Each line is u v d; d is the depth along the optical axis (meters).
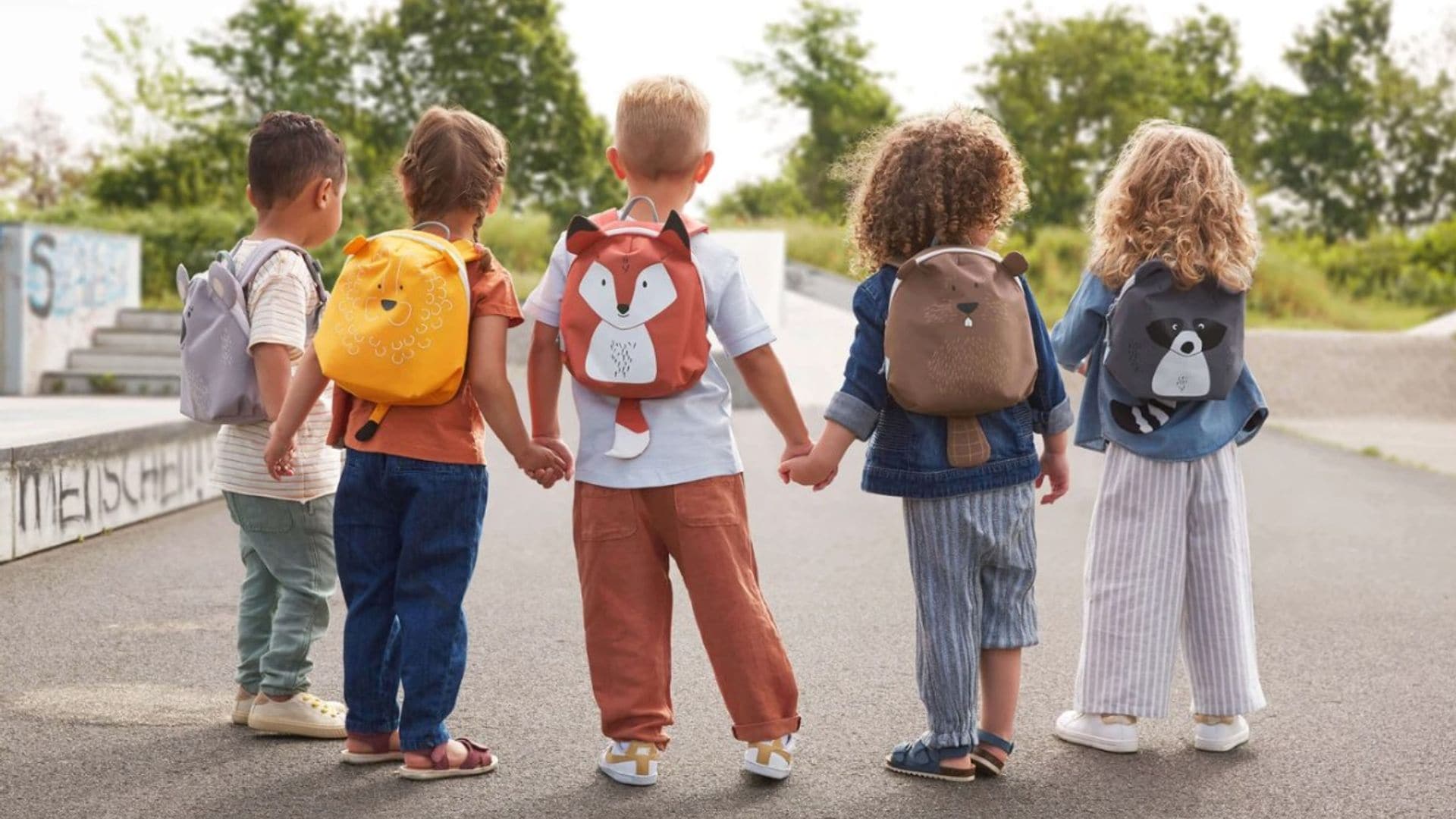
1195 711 3.39
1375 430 12.72
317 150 3.44
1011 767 3.20
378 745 3.14
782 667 3.04
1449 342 17.06
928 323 2.95
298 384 3.10
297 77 34.47
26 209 29.19
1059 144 39.78
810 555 6.07
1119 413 3.40
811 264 30.05
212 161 31.98
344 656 3.13
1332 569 5.93
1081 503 7.83
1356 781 3.11
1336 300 30.14
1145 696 3.32
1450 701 3.83
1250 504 7.95
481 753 3.10
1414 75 48.25
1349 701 3.83
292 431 3.11
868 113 51.19
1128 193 3.40
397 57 37.12
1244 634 3.36
